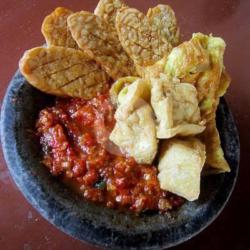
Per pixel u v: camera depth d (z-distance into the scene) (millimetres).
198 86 209
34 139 202
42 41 295
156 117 201
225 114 222
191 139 203
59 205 182
